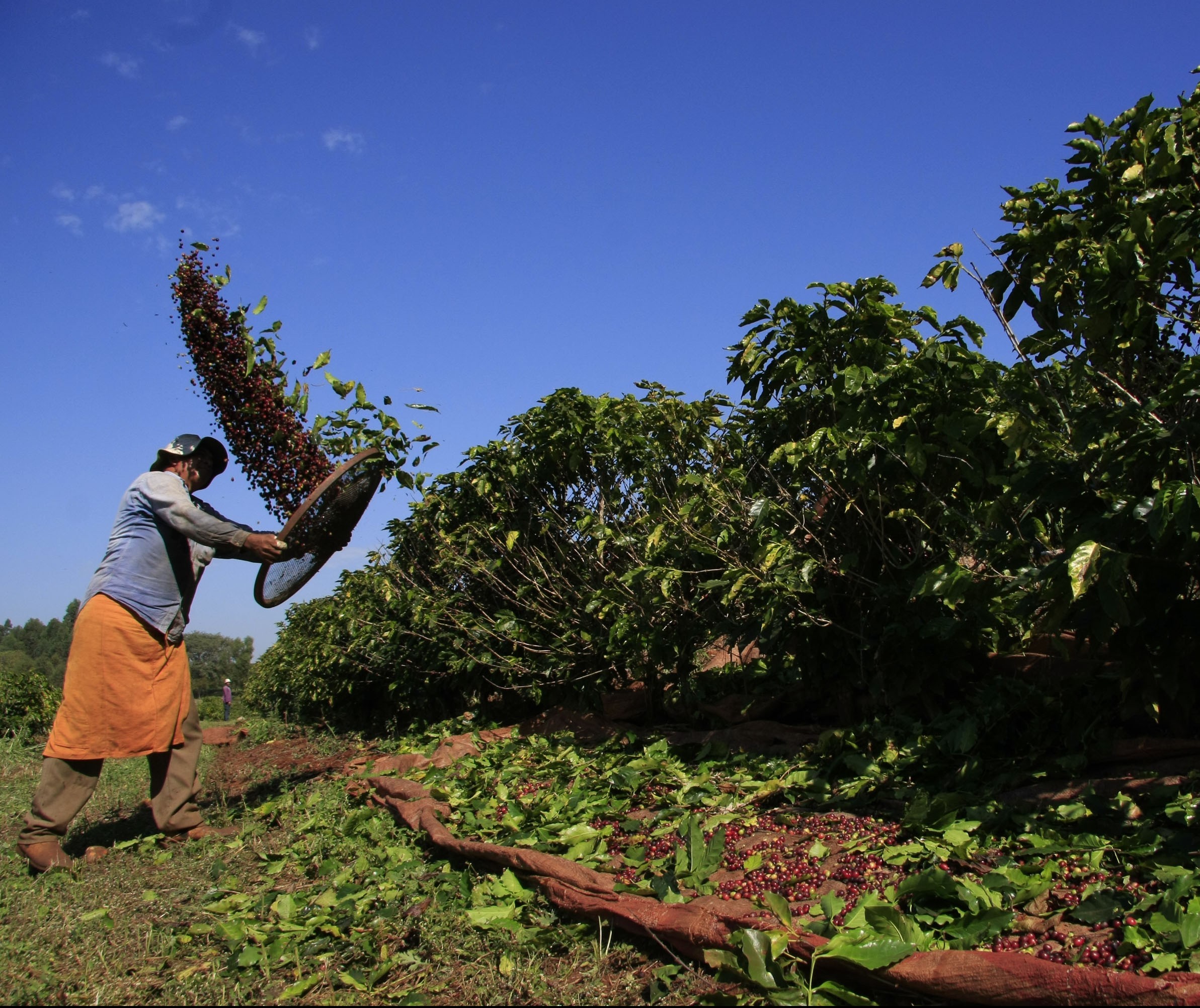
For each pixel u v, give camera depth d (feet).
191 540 16.56
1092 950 7.70
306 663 41.27
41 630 445.37
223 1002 8.98
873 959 7.59
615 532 20.31
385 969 9.37
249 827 17.35
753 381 17.08
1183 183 13.12
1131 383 13.07
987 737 13.32
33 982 9.64
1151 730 12.49
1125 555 9.66
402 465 18.99
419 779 19.06
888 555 14.99
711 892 10.16
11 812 21.89
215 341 17.31
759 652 22.16
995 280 14.88
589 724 21.74
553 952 9.75
